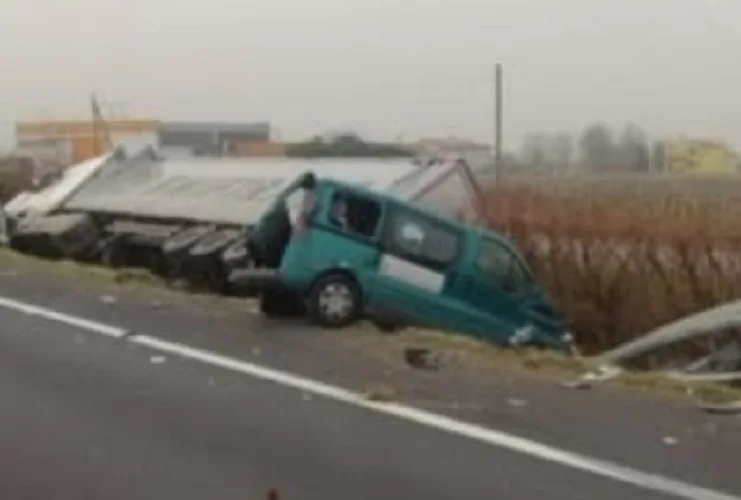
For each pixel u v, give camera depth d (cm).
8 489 720
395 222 1573
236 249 1881
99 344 1268
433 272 1609
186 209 2455
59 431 873
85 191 2825
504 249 1703
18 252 2486
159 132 6956
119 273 2036
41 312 1523
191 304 1609
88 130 7131
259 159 3066
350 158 2950
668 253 2175
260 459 783
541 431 834
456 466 754
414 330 1376
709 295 2130
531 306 1720
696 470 733
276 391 1000
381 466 758
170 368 1120
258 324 1424
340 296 1501
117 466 773
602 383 1004
